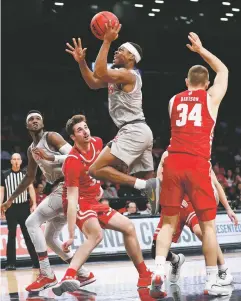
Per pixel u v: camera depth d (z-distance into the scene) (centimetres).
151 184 550
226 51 2320
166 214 518
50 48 2161
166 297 520
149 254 1081
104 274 811
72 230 543
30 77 2166
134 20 2192
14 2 2086
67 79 2206
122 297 539
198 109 514
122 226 580
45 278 633
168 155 518
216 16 2261
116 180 559
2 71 2125
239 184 1470
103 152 563
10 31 2102
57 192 623
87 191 567
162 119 2288
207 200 512
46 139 638
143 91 2281
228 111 2327
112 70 544
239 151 2084
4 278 832
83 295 571
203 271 786
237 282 613
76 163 550
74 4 2119
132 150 560
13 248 950
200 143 510
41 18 2111
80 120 557
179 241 1097
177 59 2295
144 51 2244
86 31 2156
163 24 2241
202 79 527
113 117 575
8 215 951
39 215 628
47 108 2178
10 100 2138
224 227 1157
